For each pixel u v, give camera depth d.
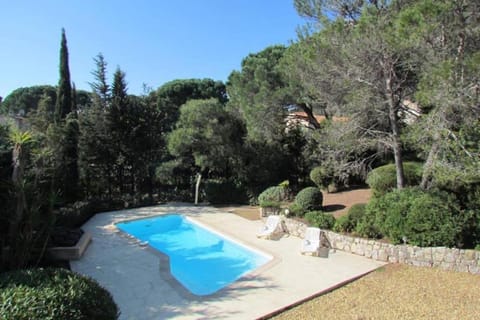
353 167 11.88
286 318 5.97
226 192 19.83
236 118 19.72
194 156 19.77
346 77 10.41
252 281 7.80
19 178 6.89
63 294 4.56
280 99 16.62
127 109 19.44
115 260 9.68
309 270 8.52
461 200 9.05
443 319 5.78
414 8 7.84
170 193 21.14
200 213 17.06
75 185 17.05
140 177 20.75
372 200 10.06
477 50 8.05
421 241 8.59
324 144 12.27
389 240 9.34
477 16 7.63
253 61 18.78
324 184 17.02
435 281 7.55
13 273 5.27
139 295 7.11
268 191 17.00
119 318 6.01
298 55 13.95
